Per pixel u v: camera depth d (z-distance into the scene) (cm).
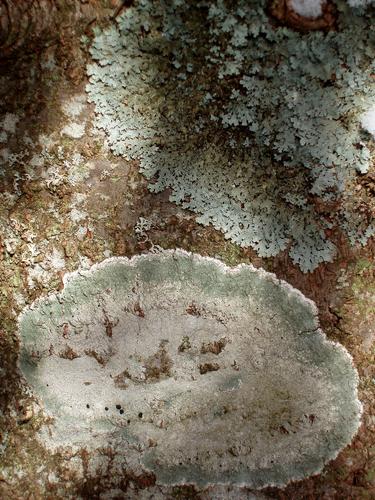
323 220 19
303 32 18
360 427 19
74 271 19
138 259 19
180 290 19
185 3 18
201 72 18
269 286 19
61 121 19
